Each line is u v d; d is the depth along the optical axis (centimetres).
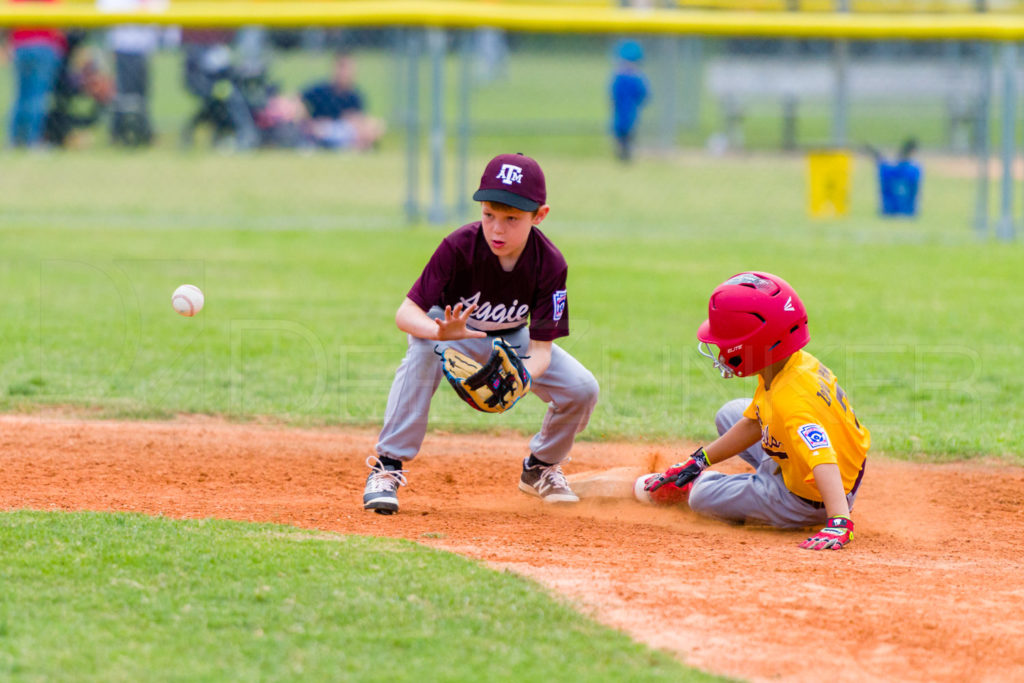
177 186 5959
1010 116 4509
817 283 3641
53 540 1347
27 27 4372
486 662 1065
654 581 1310
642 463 1973
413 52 4584
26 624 1105
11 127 6800
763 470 1625
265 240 4381
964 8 5338
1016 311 3222
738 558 1428
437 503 1747
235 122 7412
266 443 2059
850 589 1305
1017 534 1622
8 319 2927
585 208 5562
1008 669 1102
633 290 3500
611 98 7219
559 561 1384
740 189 6322
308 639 1095
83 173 6256
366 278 3634
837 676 1080
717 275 3772
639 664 1080
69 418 2166
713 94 8738
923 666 1104
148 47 7238
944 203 5794
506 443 2139
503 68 11169
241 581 1229
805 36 4559
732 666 1091
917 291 3512
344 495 1770
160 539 1366
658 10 4966
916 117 9069
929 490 1839
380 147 7706
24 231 4459
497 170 1497
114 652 1052
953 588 1324
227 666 1034
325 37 7650
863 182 6644
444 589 1230
